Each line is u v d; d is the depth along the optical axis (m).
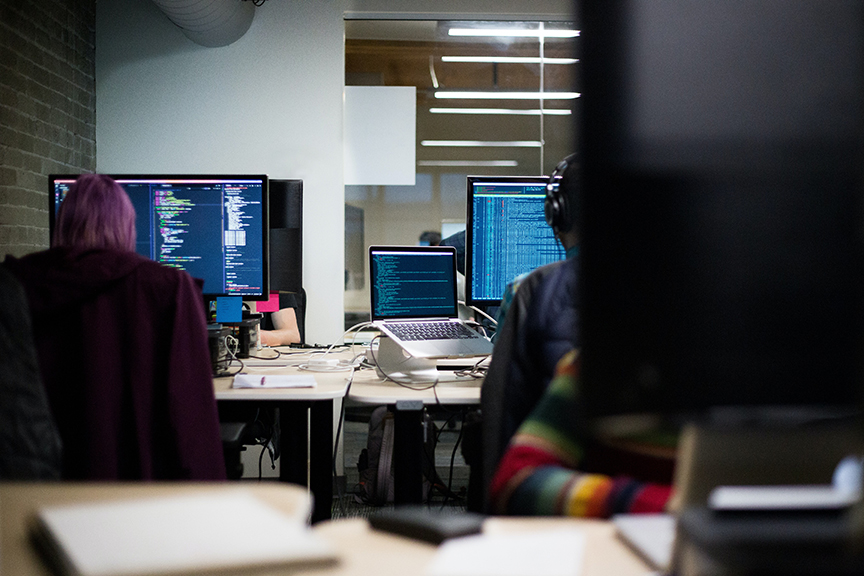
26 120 3.31
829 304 0.57
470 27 4.35
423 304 2.27
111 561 0.58
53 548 0.62
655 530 0.69
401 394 1.84
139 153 4.12
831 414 0.57
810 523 0.57
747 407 0.56
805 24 0.56
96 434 1.51
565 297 1.35
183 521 0.68
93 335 1.53
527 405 1.37
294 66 4.14
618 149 0.56
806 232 0.56
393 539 0.72
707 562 0.54
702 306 0.56
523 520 0.76
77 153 3.88
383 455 2.85
